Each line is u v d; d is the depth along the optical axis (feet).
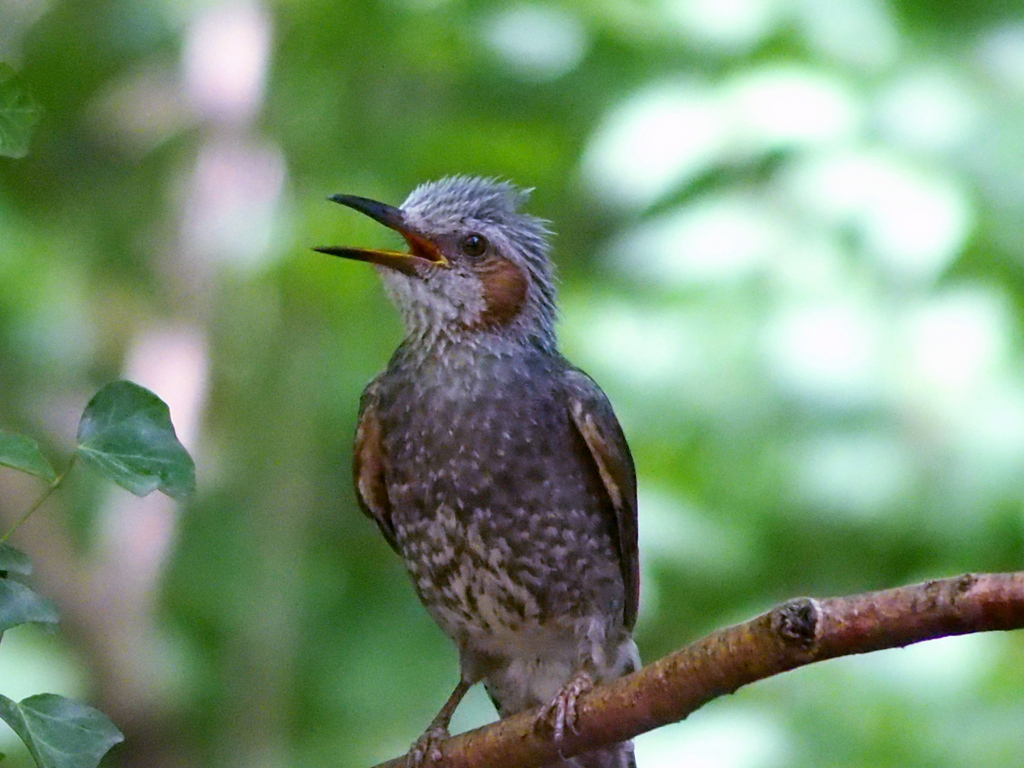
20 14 49.01
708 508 40.86
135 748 42.27
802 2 40.98
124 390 18.10
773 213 39.99
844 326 39.09
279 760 42.37
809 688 38.17
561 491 29.17
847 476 39.29
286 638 43.37
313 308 44.70
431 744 27.63
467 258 30.17
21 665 39.75
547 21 44.65
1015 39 40.70
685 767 37.11
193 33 47.80
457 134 45.19
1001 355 38.83
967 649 37.99
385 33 45.93
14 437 17.43
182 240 46.24
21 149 17.72
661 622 42.16
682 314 40.22
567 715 23.80
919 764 36.65
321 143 46.14
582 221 45.73
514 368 29.58
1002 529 39.68
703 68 41.57
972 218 38.45
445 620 30.32
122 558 43.19
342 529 46.32
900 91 39.93
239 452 44.83
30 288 45.93
